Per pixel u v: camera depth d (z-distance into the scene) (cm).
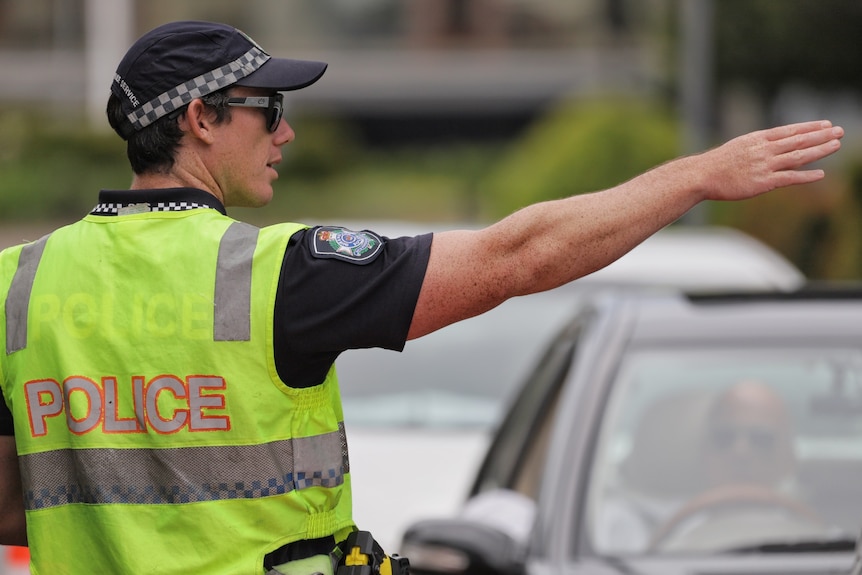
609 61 10244
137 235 835
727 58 5438
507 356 2088
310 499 814
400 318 805
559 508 1262
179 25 862
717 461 1316
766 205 4544
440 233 829
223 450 801
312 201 8656
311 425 820
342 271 805
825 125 825
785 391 1365
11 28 10756
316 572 811
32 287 845
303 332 802
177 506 802
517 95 10462
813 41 5347
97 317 823
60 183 8569
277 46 10719
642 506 1280
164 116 852
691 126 4466
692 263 2191
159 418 805
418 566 1242
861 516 1275
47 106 10300
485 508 1421
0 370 852
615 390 1363
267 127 876
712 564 1202
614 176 6091
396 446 1888
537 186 6222
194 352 803
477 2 10644
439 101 10625
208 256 818
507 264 811
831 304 1464
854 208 4316
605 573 1180
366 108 10688
